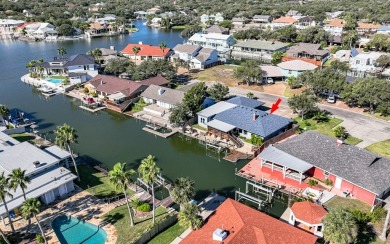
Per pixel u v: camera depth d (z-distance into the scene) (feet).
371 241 151.23
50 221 169.37
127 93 336.08
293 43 577.02
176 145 257.34
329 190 189.67
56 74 435.12
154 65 393.91
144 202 185.47
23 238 157.28
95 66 444.96
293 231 139.95
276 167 205.57
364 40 545.85
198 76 421.18
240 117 260.01
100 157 239.30
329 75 323.78
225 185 204.33
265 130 241.35
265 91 358.43
